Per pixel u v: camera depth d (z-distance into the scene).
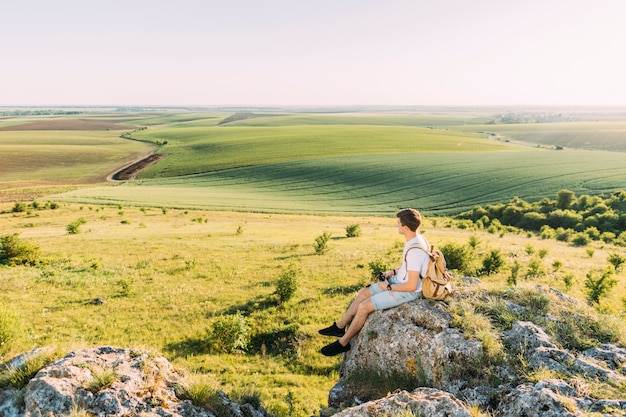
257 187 103.12
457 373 5.83
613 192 85.75
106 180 116.31
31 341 14.13
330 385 11.32
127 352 6.36
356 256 29.38
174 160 142.50
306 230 50.34
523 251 30.47
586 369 5.31
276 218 67.69
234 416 5.87
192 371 12.49
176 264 28.08
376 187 100.50
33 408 5.02
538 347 5.85
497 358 5.78
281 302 19.20
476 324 6.36
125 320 17.44
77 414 4.77
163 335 15.88
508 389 5.26
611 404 4.46
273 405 9.12
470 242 30.42
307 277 23.95
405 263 6.92
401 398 5.05
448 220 68.38
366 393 6.58
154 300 20.22
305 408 9.35
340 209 82.12
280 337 15.21
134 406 5.18
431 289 6.81
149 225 53.53
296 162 126.50
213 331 14.77
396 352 6.65
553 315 6.86
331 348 7.53
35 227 50.72
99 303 19.50
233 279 24.16
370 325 7.17
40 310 18.12
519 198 87.00
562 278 20.23
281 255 30.91
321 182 106.19
